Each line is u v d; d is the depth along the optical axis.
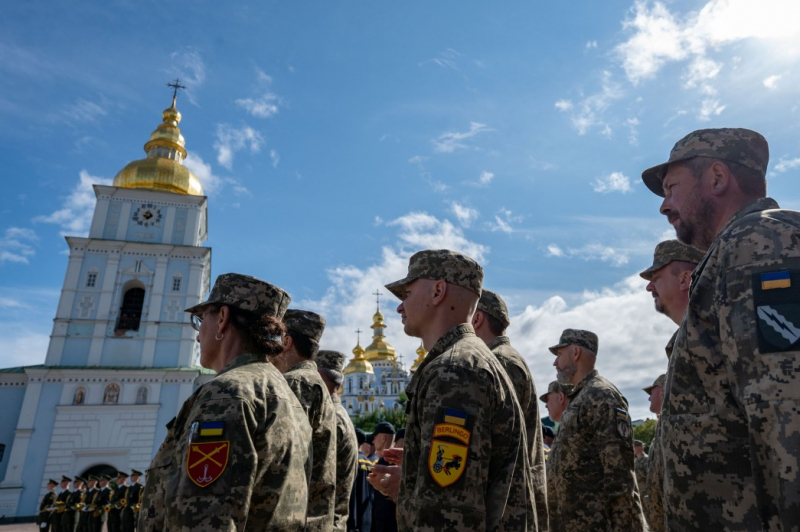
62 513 20.98
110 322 33.53
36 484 29.59
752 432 1.56
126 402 32.06
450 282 2.96
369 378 80.00
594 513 4.05
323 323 4.52
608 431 4.09
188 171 40.06
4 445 31.14
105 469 31.31
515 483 2.35
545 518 3.08
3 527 27.19
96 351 32.69
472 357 2.47
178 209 37.19
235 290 2.96
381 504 6.72
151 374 32.72
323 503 3.48
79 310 33.44
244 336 2.90
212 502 2.09
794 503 1.41
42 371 31.41
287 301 3.20
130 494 20.00
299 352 4.29
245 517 2.13
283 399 2.61
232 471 2.17
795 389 1.49
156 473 2.41
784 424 1.48
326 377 5.20
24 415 30.73
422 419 2.39
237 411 2.31
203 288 37.34
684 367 1.91
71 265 34.09
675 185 2.33
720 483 1.71
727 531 1.67
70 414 31.22
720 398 1.78
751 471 1.67
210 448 2.20
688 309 1.96
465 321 2.94
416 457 2.47
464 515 2.11
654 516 5.20
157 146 42.12
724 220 2.17
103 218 35.47
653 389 7.07
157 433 31.80
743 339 1.66
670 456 1.88
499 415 2.42
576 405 4.39
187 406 2.52
